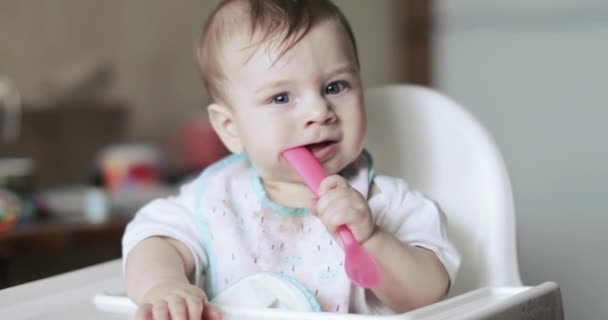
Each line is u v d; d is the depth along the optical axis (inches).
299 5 31.1
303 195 32.4
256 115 30.8
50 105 78.0
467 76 88.9
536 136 84.0
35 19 78.7
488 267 35.6
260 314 24.2
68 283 31.5
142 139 85.3
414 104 38.7
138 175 68.3
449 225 36.9
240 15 31.6
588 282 78.1
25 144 78.5
